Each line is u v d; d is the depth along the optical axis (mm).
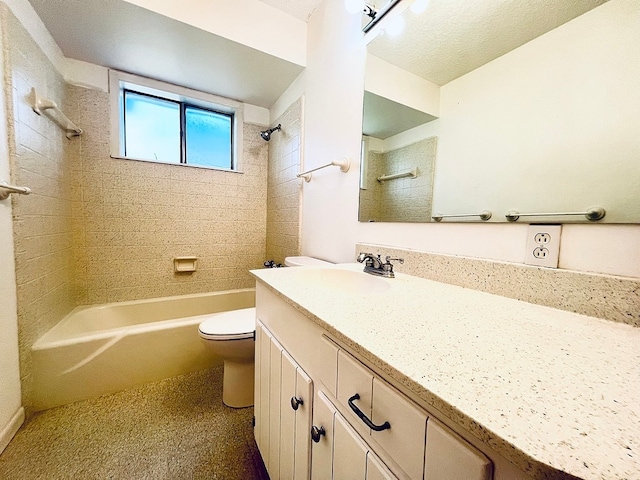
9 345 1112
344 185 1430
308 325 643
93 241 1910
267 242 2568
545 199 650
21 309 1191
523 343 433
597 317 551
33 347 1260
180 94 2127
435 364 359
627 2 523
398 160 1090
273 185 2420
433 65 942
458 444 301
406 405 368
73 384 1348
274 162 2400
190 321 1695
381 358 375
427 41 966
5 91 1128
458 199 862
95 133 1870
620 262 542
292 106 2049
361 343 421
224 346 1268
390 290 778
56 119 1532
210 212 2340
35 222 1327
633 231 526
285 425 760
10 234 1132
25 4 1271
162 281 2170
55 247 1556
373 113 1217
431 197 953
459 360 373
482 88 790
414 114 1019
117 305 1939
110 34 1531
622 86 531
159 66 1854
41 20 1415
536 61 665
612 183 549
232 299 2348
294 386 699
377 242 1207
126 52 1702
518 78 702
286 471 758
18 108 1198
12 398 1122
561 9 619
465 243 843
